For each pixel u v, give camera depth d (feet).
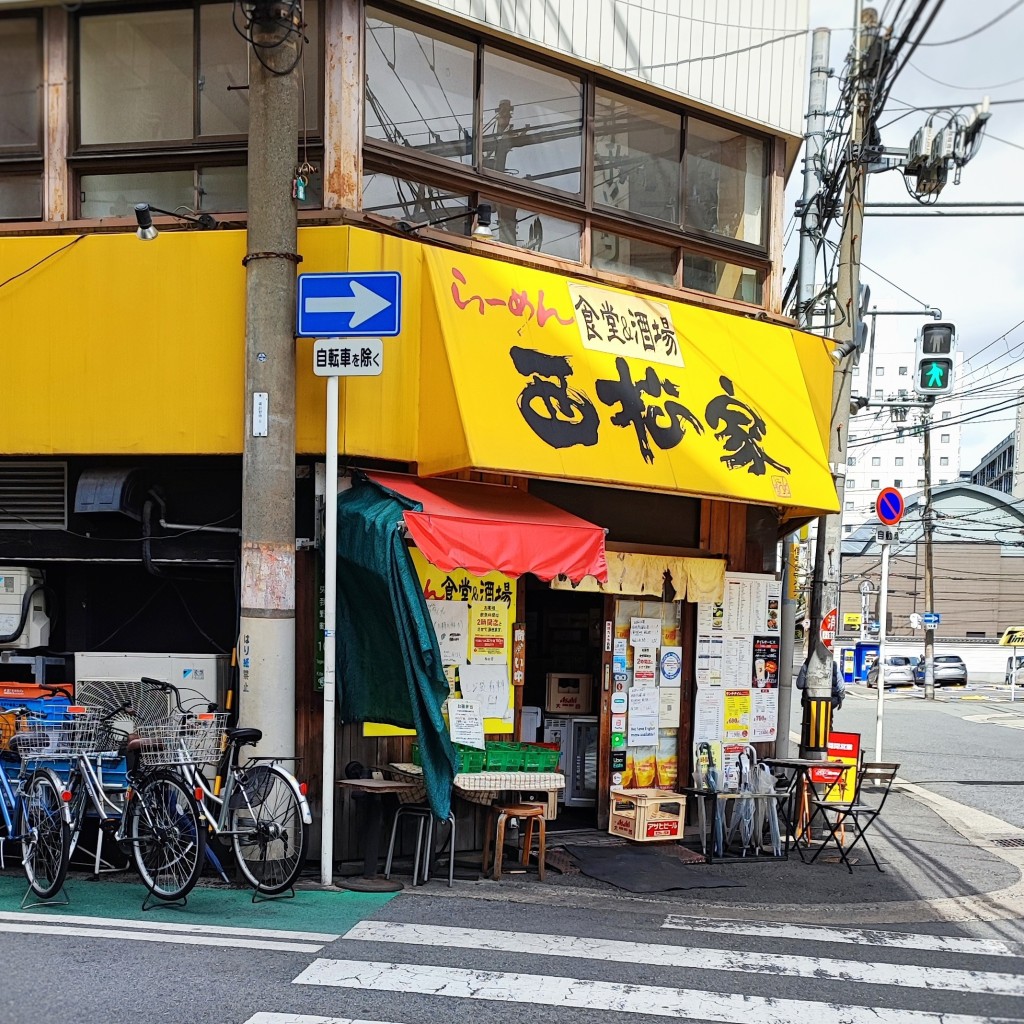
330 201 24.13
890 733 66.28
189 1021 13.97
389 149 24.84
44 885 20.72
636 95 29.63
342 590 23.21
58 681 25.63
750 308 31.50
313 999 14.90
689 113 30.73
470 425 22.45
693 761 29.63
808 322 39.99
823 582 30.27
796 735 63.93
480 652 25.35
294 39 22.38
